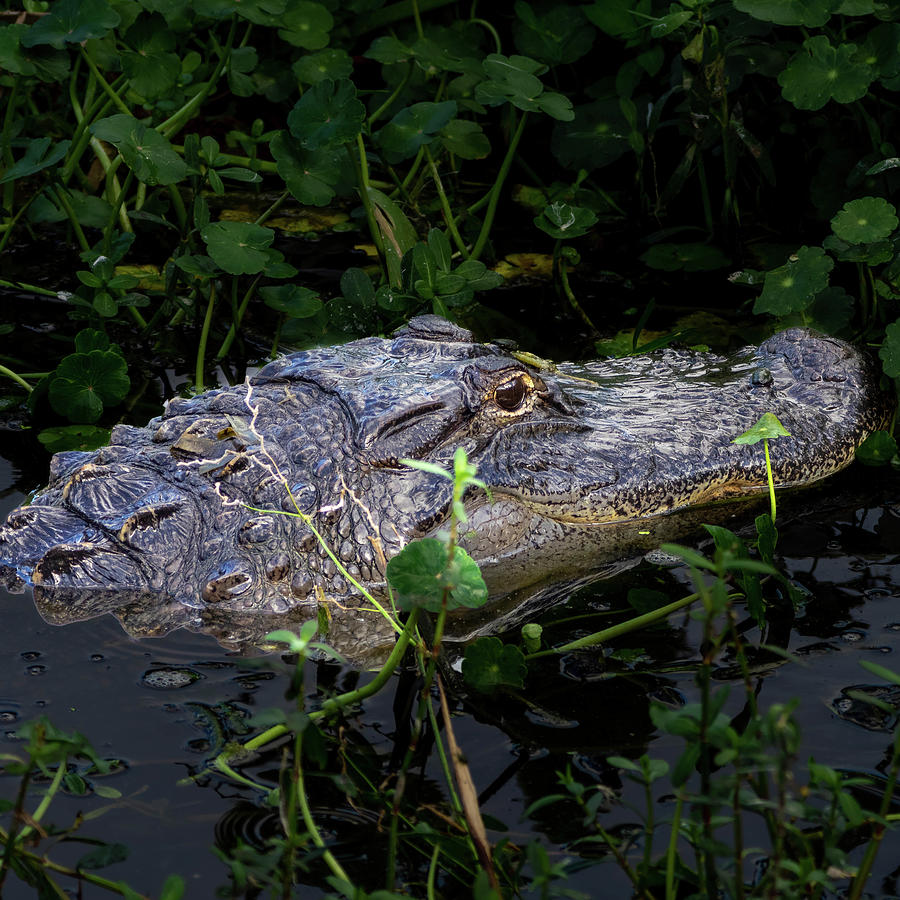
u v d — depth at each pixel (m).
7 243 10.70
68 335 9.34
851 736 5.10
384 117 12.09
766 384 7.67
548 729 5.20
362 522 6.11
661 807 4.70
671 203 11.49
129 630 5.83
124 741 5.04
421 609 5.81
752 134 10.98
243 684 5.46
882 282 8.81
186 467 6.39
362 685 5.49
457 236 10.41
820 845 4.45
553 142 11.59
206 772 4.86
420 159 11.23
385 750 5.03
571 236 9.58
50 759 3.93
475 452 6.40
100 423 8.21
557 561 6.62
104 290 8.96
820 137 10.55
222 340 9.39
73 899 4.20
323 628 5.91
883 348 7.96
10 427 8.12
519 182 12.03
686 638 5.90
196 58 11.83
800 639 5.84
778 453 7.16
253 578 5.98
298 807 4.66
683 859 4.43
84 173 11.64
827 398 7.68
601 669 5.65
